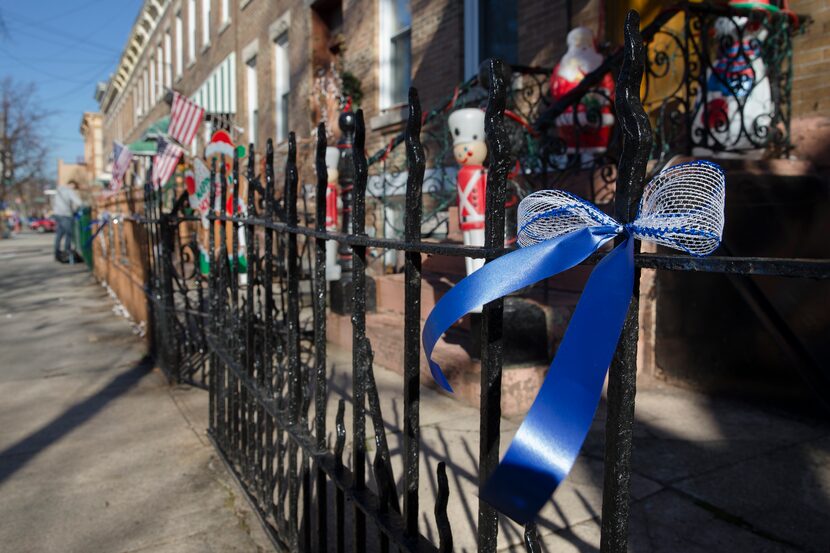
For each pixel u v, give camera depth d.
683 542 2.18
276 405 2.31
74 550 2.32
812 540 2.17
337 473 1.78
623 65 0.86
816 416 3.27
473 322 3.66
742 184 3.41
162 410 3.93
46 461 3.16
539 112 5.33
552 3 5.88
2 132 40.03
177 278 4.62
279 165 11.55
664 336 3.98
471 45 6.89
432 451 3.00
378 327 4.75
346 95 8.96
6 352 5.71
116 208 8.46
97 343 5.99
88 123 48.22
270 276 2.53
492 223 1.10
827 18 3.90
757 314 3.35
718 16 4.01
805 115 4.03
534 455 0.74
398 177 7.54
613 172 4.23
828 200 3.57
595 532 2.27
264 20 12.95
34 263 15.59
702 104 4.12
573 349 0.78
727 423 3.27
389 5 8.66
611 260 0.83
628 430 0.88
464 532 2.27
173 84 21.02
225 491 2.78
